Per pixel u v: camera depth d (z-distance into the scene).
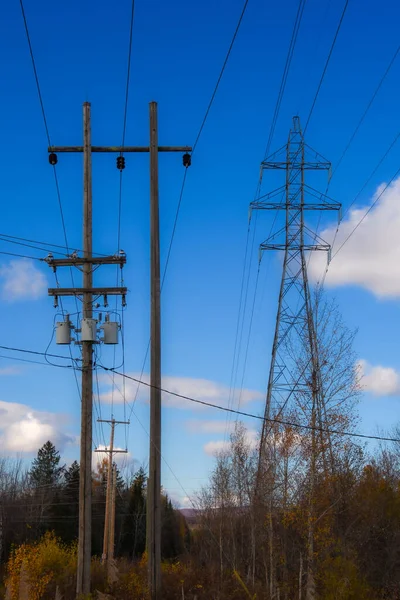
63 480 104.25
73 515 91.31
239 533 53.97
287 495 33.81
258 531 43.59
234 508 53.06
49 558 43.22
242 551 50.97
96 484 102.38
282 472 34.03
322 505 32.69
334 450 33.12
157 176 22.31
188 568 42.62
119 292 23.08
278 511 36.88
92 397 22.98
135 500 98.19
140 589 25.98
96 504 96.50
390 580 40.34
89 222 23.28
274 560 36.97
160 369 21.02
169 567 44.81
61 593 39.81
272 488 35.44
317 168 37.78
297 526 33.94
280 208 37.22
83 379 22.97
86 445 22.67
